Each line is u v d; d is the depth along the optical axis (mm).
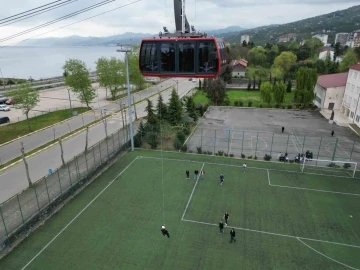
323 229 22141
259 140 40719
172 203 25422
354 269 18438
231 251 19797
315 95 63562
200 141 40188
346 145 38969
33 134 44188
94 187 28156
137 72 73688
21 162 33844
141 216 23609
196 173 29188
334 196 26656
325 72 84875
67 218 23375
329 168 32094
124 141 38188
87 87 58625
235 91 78562
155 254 19484
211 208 24734
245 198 26250
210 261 18906
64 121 51156
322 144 39312
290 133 43875
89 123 49500
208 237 21172
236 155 35469
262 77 93188
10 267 18438
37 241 20750
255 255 19469
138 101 67062
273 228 22219
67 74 60844
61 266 18484
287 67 92250
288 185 28547
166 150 36906
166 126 42312
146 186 28344
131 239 20922
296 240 20922
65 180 28406
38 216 22578
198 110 54469
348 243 20672
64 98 73188
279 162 33562
